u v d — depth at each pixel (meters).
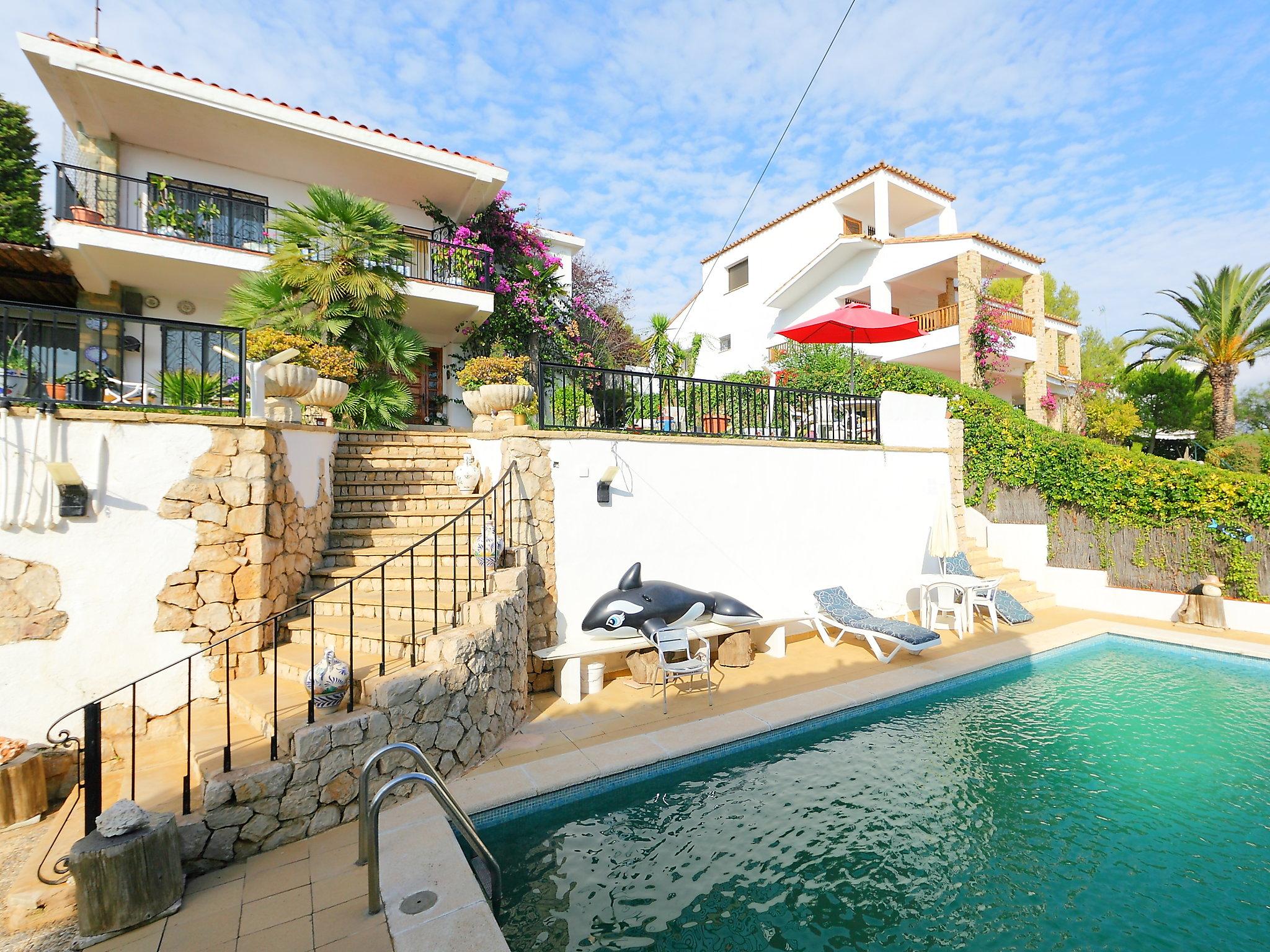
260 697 4.74
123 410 5.00
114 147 11.16
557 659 6.64
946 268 18.23
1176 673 7.72
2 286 10.65
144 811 3.17
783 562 8.95
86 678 4.66
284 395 6.40
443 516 7.84
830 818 4.45
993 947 3.19
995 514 12.36
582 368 7.66
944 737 5.83
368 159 12.23
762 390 9.36
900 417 10.76
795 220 21.22
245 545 5.29
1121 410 21.75
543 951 3.13
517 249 15.02
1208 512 9.73
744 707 6.22
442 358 14.29
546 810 4.49
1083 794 4.77
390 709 4.31
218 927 3.00
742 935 3.26
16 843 3.84
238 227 12.22
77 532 4.66
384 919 3.02
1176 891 3.64
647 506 7.73
